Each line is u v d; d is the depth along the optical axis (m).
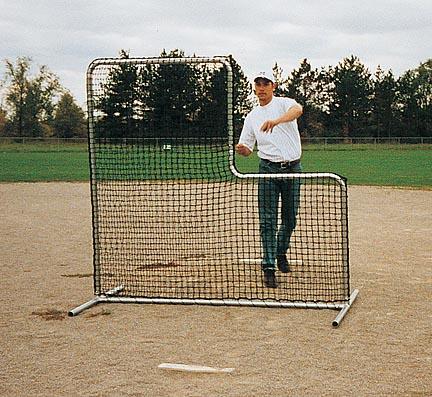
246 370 4.94
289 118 6.88
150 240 9.81
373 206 14.05
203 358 5.19
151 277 7.77
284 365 5.02
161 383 4.75
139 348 5.44
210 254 8.96
